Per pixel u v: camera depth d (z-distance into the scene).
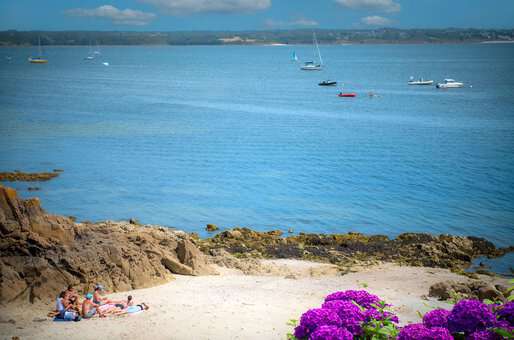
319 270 29.56
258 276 27.70
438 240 37.03
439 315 11.38
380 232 40.56
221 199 49.38
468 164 61.47
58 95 143.50
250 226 42.38
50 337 17.72
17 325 18.75
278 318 20.09
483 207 46.12
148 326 18.91
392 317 12.41
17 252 21.81
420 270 30.44
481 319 10.77
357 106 122.12
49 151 68.44
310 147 72.44
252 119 100.69
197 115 105.75
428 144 74.00
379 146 72.75
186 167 61.28
